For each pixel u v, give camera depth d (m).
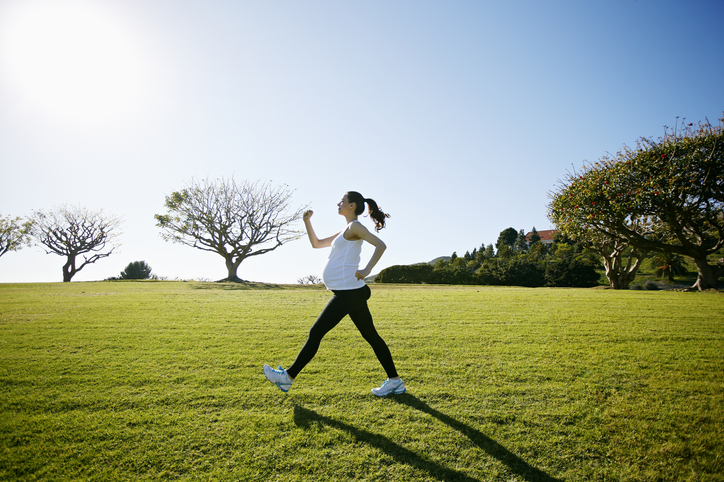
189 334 5.34
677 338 5.20
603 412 2.88
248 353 4.38
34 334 5.28
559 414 2.84
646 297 10.16
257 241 29.94
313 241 3.73
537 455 2.35
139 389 3.25
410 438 2.50
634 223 16.44
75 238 37.78
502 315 6.93
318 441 2.45
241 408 2.91
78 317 6.66
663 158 14.70
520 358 4.22
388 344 4.79
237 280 30.09
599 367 3.92
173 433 2.53
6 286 18.14
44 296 10.56
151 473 2.13
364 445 2.42
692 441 2.50
